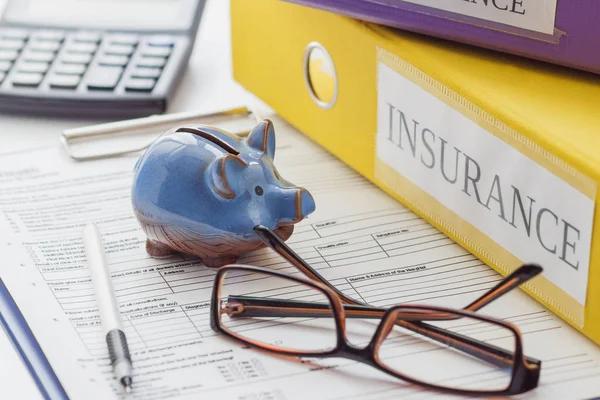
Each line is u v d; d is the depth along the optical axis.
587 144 0.50
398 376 0.49
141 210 0.57
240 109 0.76
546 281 0.54
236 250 0.58
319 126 0.73
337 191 0.68
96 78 0.78
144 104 0.76
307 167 0.71
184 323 0.54
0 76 0.79
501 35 0.59
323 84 0.72
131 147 0.73
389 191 0.67
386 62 0.63
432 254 0.61
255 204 0.56
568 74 0.58
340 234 0.63
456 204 0.60
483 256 0.59
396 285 0.58
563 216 0.51
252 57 0.79
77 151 0.73
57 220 0.65
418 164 0.63
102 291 0.56
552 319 0.54
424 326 0.52
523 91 0.56
